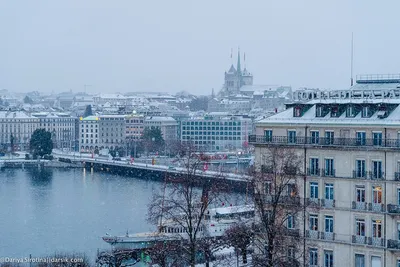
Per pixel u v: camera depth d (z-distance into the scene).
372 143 154.88
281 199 161.88
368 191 154.88
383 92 170.62
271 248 146.25
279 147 166.38
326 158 161.12
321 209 160.12
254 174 169.12
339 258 157.62
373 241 153.12
